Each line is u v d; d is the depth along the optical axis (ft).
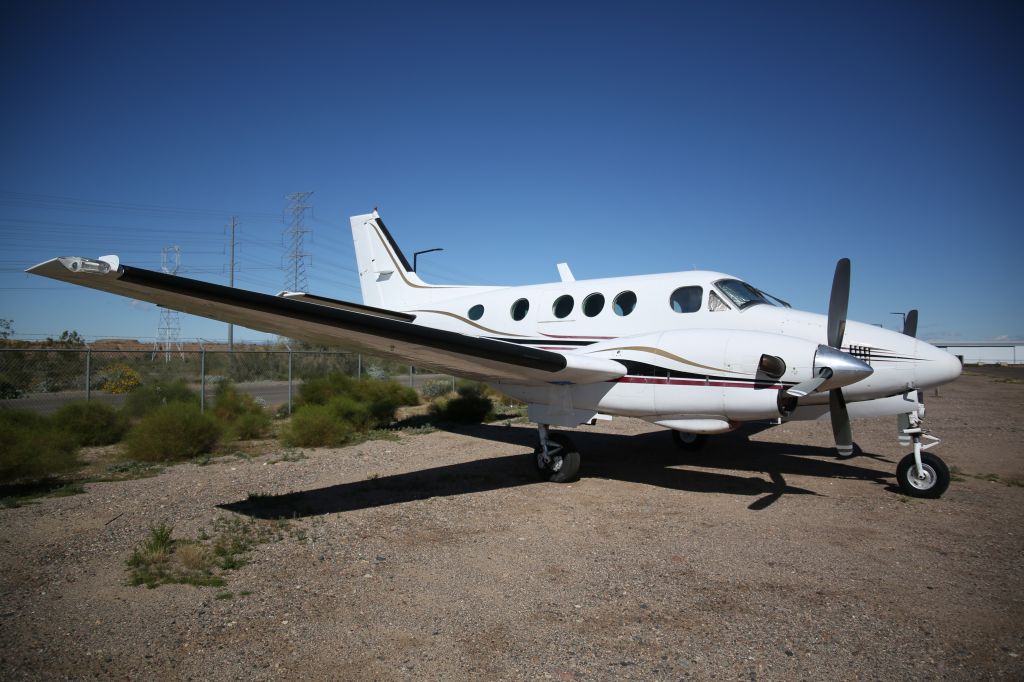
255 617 10.73
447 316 31.58
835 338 19.74
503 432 35.86
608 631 10.19
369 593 11.84
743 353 18.43
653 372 19.95
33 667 8.93
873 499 19.40
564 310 26.84
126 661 9.15
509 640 9.90
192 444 27.35
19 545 14.60
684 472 24.03
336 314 16.03
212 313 16.85
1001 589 11.88
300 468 24.77
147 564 13.25
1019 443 31.96
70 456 22.85
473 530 16.07
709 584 12.21
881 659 9.18
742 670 8.88
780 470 24.48
